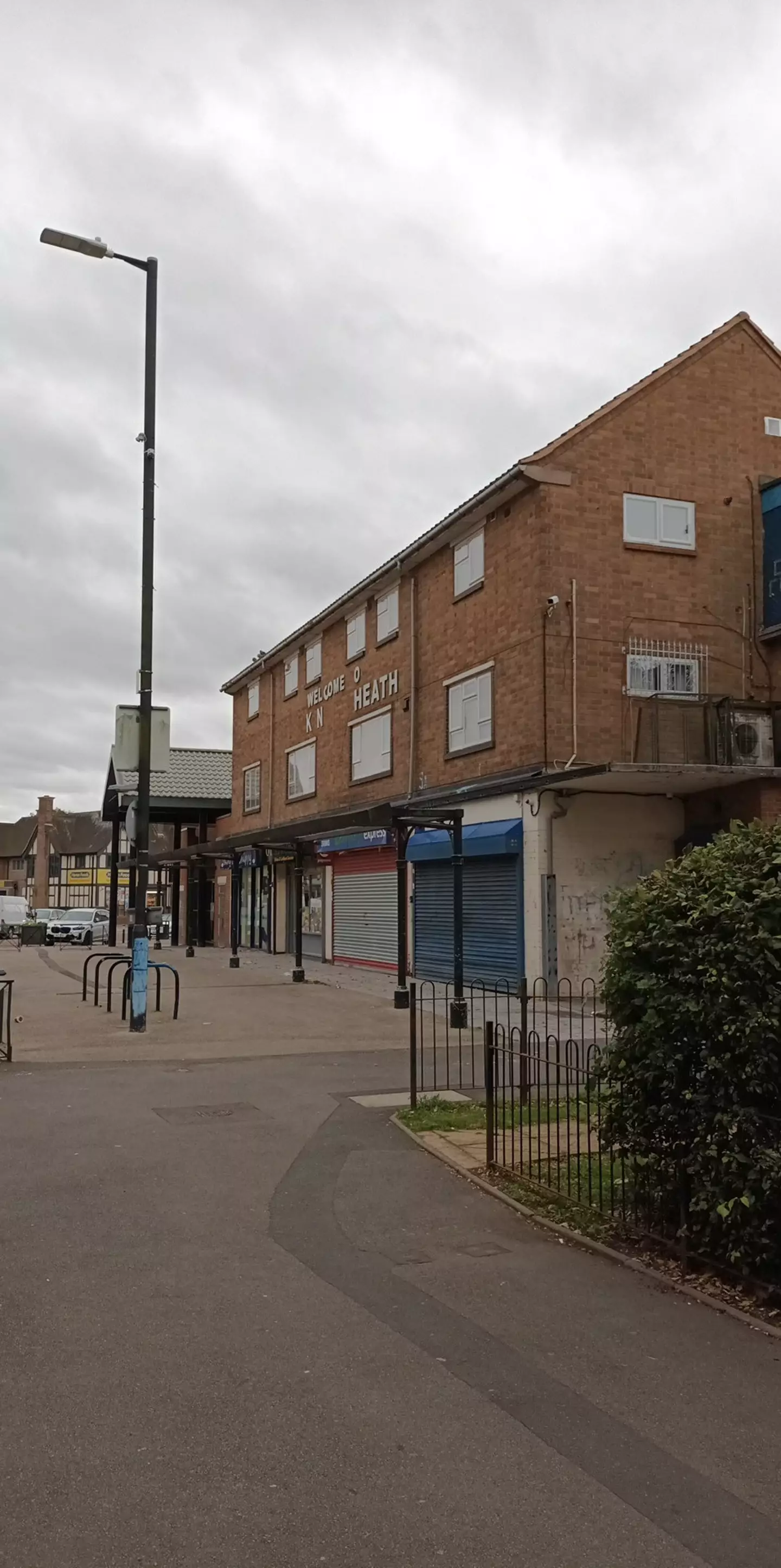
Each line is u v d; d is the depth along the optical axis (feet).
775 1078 16.61
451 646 71.97
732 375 67.05
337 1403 13.25
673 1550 10.31
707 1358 14.64
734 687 64.64
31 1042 45.14
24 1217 21.01
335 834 88.63
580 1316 16.14
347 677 90.58
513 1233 20.34
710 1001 17.19
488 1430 12.57
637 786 59.06
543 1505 11.03
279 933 108.68
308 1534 10.52
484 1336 15.38
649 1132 18.74
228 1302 16.63
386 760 82.48
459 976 51.57
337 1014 54.90
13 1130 28.58
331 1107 31.96
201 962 95.04
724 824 59.21
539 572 61.52
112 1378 13.89
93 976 79.61
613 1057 19.16
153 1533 10.52
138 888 48.11
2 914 172.45
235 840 83.25
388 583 81.92
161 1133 28.37
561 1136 27.63
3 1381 13.79
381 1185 23.58
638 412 64.34
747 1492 11.29
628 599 62.90
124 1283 17.44
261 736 114.52
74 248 46.06
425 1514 10.87
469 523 69.05
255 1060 40.91
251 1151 26.53
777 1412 13.06
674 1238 18.63
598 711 61.46
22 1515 10.79
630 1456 12.00
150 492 48.01
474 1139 27.53
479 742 67.56
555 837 59.77
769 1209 16.40
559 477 61.98
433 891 73.31
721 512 65.67
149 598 48.01
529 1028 49.34
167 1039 45.93
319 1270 18.19
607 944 19.65
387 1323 15.85
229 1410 13.03
